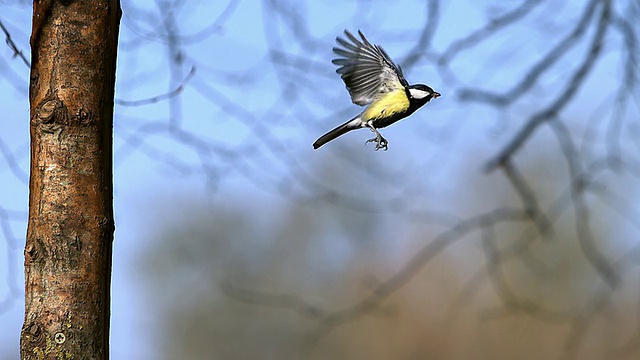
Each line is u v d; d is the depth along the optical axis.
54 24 5.50
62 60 5.47
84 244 5.35
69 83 5.46
